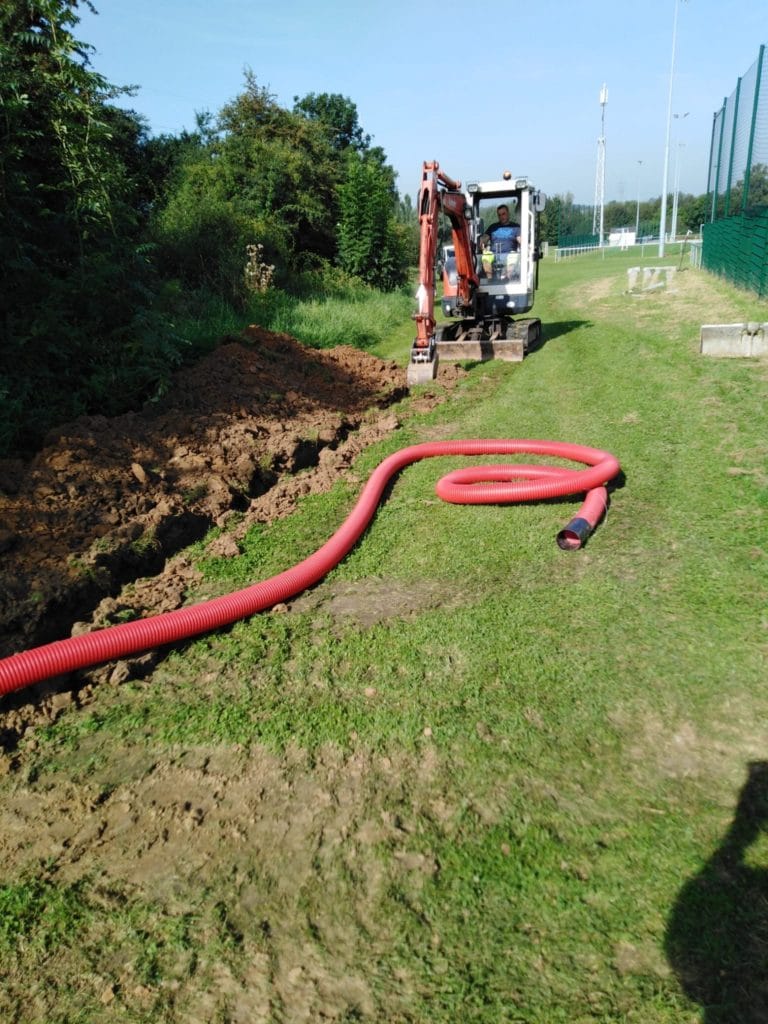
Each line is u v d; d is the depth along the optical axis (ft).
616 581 15.03
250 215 62.95
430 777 10.23
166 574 16.56
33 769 10.88
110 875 9.04
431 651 13.12
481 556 16.67
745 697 11.43
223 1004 7.47
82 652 12.63
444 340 42.04
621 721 11.08
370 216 73.36
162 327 26.86
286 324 44.83
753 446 21.75
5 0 26.08
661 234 115.44
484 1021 7.11
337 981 7.60
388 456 24.13
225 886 8.77
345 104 136.67
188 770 10.68
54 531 16.25
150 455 20.90
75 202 25.46
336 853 9.11
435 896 8.43
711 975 7.38
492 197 40.45
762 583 14.47
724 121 64.28
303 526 19.01
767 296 47.14
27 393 21.57
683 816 9.30
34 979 7.84
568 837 9.09
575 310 58.65
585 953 7.69
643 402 27.55
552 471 20.26
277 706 11.93
